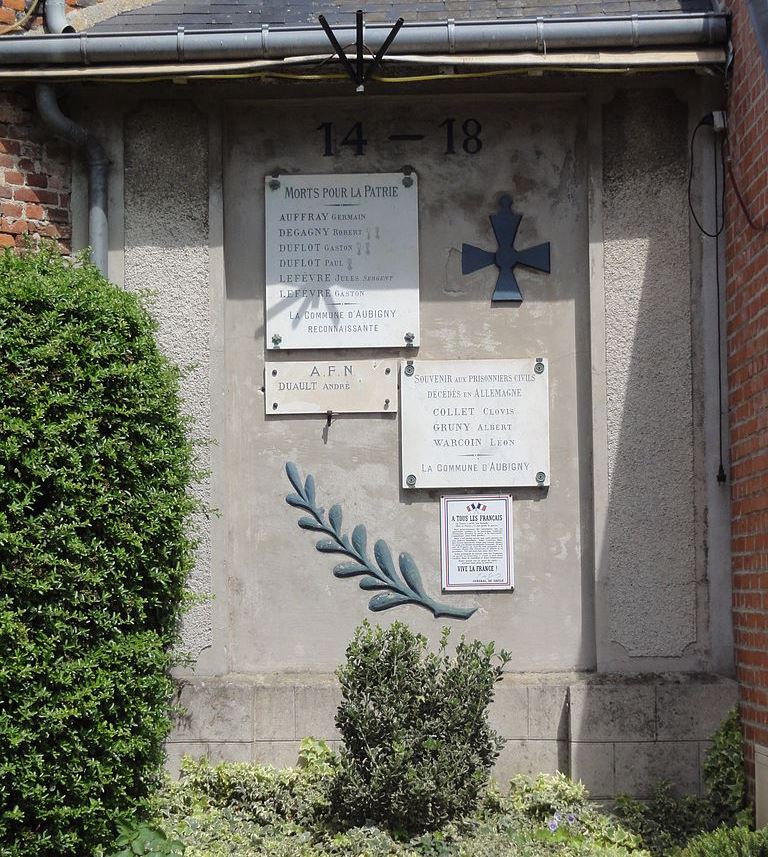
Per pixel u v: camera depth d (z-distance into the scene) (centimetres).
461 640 682
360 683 630
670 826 654
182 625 713
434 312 733
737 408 691
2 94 705
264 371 732
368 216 735
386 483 726
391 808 614
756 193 650
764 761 631
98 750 594
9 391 577
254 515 728
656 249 721
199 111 736
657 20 685
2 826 563
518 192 738
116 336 616
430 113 740
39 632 571
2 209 700
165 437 640
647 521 711
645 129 727
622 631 708
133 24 723
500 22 685
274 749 693
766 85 625
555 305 732
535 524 723
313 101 737
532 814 654
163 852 586
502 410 725
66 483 579
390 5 732
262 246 738
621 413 717
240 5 740
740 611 685
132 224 732
